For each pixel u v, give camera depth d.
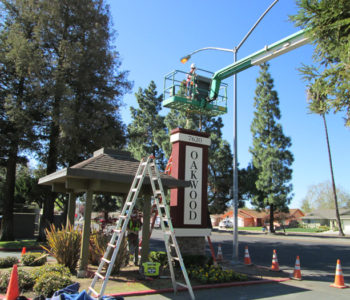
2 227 20.00
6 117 18.81
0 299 6.09
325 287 9.05
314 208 81.31
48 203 19.23
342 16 5.23
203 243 11.37
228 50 14.07
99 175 7.99
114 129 19.83
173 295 7.31
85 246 8.46
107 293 7.03
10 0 19.28
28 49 16.92
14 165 20.53
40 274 7.27
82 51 18.28
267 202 37.41
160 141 33.47
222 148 34.69
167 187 9.56
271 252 18.41
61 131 17.84
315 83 5.42
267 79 39.25
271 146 38.03
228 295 7.60
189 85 15.21
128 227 10.60
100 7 20.28
